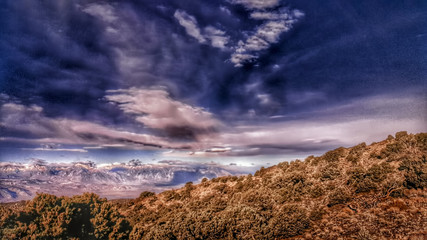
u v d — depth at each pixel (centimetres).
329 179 2670
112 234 1670
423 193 1703
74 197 1859
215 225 1811
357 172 2281
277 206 2247
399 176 2044
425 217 1462
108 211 1792
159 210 3531
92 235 1641
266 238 1678
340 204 1969
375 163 2733
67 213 1598
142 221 3162
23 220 1556
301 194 2430
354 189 2081
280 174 3497
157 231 1861
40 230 1517
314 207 2022
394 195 1789
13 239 1385
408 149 2695
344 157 3400
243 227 1764
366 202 1847
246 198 2478
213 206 2816
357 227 1558
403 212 1574
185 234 1839
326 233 1591
